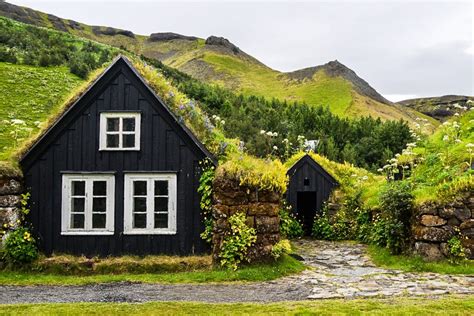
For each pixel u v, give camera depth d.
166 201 14.80
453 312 8.56
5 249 13.66
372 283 11.90
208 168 14.69
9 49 66.94
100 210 14.80
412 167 19.72
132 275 13.28
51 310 9.06
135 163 14.84
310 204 27.14
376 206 20.52
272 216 14.15
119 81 15.01
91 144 14.87
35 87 53.44
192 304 9.52
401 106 194.25
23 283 12.35
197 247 14.55
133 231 14.59
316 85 192.25
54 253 14.45
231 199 13.89
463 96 190.88
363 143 67.06
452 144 20.28
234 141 17.70
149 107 14.95
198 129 15.38
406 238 15.60
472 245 13.82
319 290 11.11
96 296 10.69
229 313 8.70
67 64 67.50
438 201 14.36
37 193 14.69
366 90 195.62
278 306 9.30
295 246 20.73
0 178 13.85
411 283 11.78
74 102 14.88
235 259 13.64
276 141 44.81
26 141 15.31
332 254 18.05
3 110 43.59
